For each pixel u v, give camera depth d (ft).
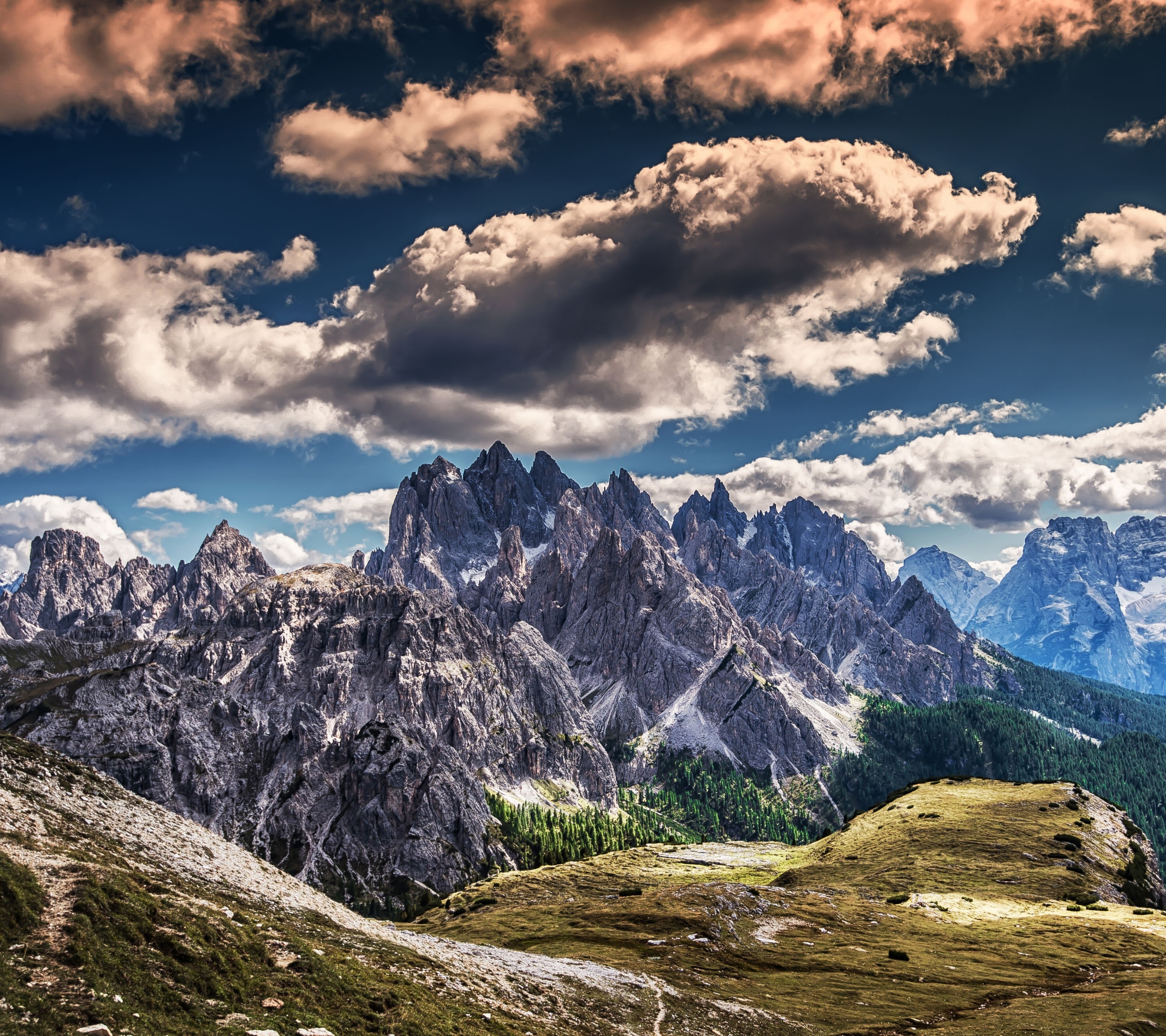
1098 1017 306.76
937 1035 290.56
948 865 626.64
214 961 178.50
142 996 155.33
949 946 426.10
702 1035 266.57
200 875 245.24
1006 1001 341.21
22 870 177.78
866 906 514.27
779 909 492.13
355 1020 182.60
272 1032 160.04
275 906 250.78
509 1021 220.84
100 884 182.50
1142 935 447.83
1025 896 552.00
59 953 156.56
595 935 438.81
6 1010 134.51
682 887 594.65
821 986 353.92
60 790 258.37
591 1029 245.65
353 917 287.89
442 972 244.83
